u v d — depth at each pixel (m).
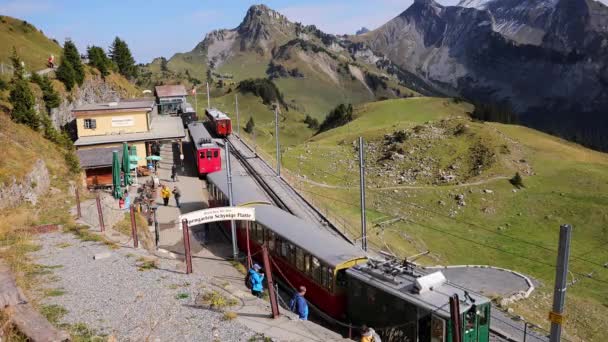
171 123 70.19
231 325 16.72
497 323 29.47
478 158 92.56
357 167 94.12
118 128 58.66
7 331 13.09
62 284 20.39
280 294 26.34
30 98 47.81
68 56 74.56
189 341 15.38
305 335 16.20
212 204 42.09
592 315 37.81
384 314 20.25
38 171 37.09
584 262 55.00
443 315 17.53
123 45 129.12
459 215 70.19
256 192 36.81
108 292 19.56
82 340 14.92
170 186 51.25
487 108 167.38
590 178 82.25
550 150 100.62
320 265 23.78
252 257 31.33
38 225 29.41
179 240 34.88
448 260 52.31
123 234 30.28
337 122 173.88
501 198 75.88
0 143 37.75
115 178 39.81
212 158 53.78
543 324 31.83
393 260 22.58
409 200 75.06
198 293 19.80
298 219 29.97
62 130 60.09
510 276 42.97
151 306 18.17
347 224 51.62
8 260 22.25
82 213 33.09
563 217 68.62
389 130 115.81
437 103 176.88
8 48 92.31
